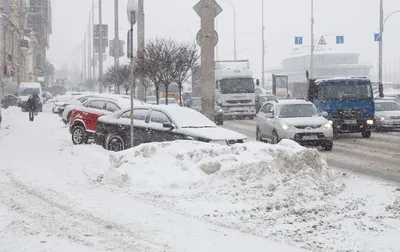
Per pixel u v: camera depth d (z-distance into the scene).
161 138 26.77
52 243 12.55
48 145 33.84
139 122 27.92
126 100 36.50
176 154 20.64
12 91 103.19
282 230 13.73
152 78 47.75
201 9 28.20
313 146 34.31
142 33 48.31
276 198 16.59
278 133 32.22
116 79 75.25
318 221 14.52
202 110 28.47
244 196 17.09
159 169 19.88
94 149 29.34
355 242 12.62
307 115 33.44
